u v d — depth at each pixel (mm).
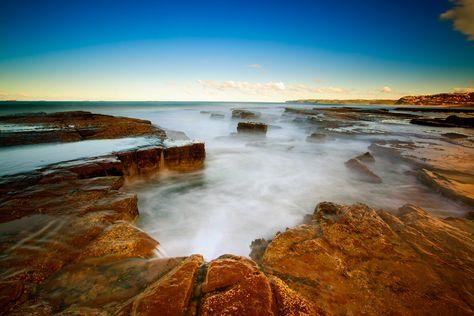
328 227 5086
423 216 6105
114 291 3021
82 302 2857
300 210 8289
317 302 3141
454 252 4555
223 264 3111
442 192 8867
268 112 52594
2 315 2701
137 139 12820
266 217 7785
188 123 30562
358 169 11742
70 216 4969
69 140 12086
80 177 7703
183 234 6730
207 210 8195
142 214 7699
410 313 3141
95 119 18062
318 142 19125
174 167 11062
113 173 8562
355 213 5715
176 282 2795
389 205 8539
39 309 2771
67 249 3914
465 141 19781
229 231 6938
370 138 21125
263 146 17016
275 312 2512
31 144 11164
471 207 7598
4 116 18281
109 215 5094
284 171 12516
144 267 3492
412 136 22406
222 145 17922
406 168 12492
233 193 9648
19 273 3357
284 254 4188
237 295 2592
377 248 4480
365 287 3523
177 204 8562
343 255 4250
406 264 4082
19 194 5910
